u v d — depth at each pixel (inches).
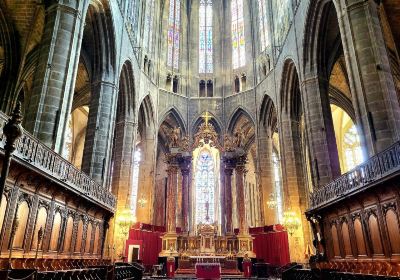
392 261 536.4
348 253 700.7
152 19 1507.1
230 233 1172.5
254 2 1583.4
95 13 949.8
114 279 599.2
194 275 1048.2
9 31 986.7
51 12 709.3
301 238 1085.8
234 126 1531.7
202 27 1731.1
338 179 713.6
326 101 964.0
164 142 1704.0
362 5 681.0
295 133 1214.3
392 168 513.0
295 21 1084.5
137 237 1197.1
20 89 1060.5
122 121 1213.1
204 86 1615.4
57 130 634.2
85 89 1363.2
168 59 1584.6
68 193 640.4
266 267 1063.6
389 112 605.3
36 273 335.9
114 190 1140.5
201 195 1462.8
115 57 1005.8
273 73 1322.6
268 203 1318.9
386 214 563.5
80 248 735.1
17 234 488.4
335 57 1031.6
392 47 1002.7
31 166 479.8
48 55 668.1
